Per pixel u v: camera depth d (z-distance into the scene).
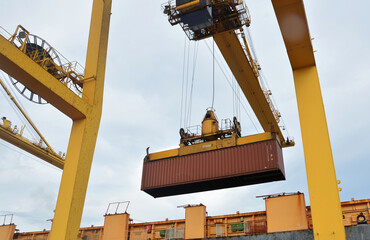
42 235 32.75
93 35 28.92
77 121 25.69
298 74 20.22
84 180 24.19
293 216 21.30
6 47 21.23
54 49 28.48
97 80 27.36
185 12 24.61
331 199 16.53
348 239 18.97
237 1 25.39
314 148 17.95
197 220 25.11
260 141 25.45
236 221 24.73
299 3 17.50
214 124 29.53
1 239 33.09
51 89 23.17
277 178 26.09
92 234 29.81
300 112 19.12
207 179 25.73
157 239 26.91
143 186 27.77
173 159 27.75
